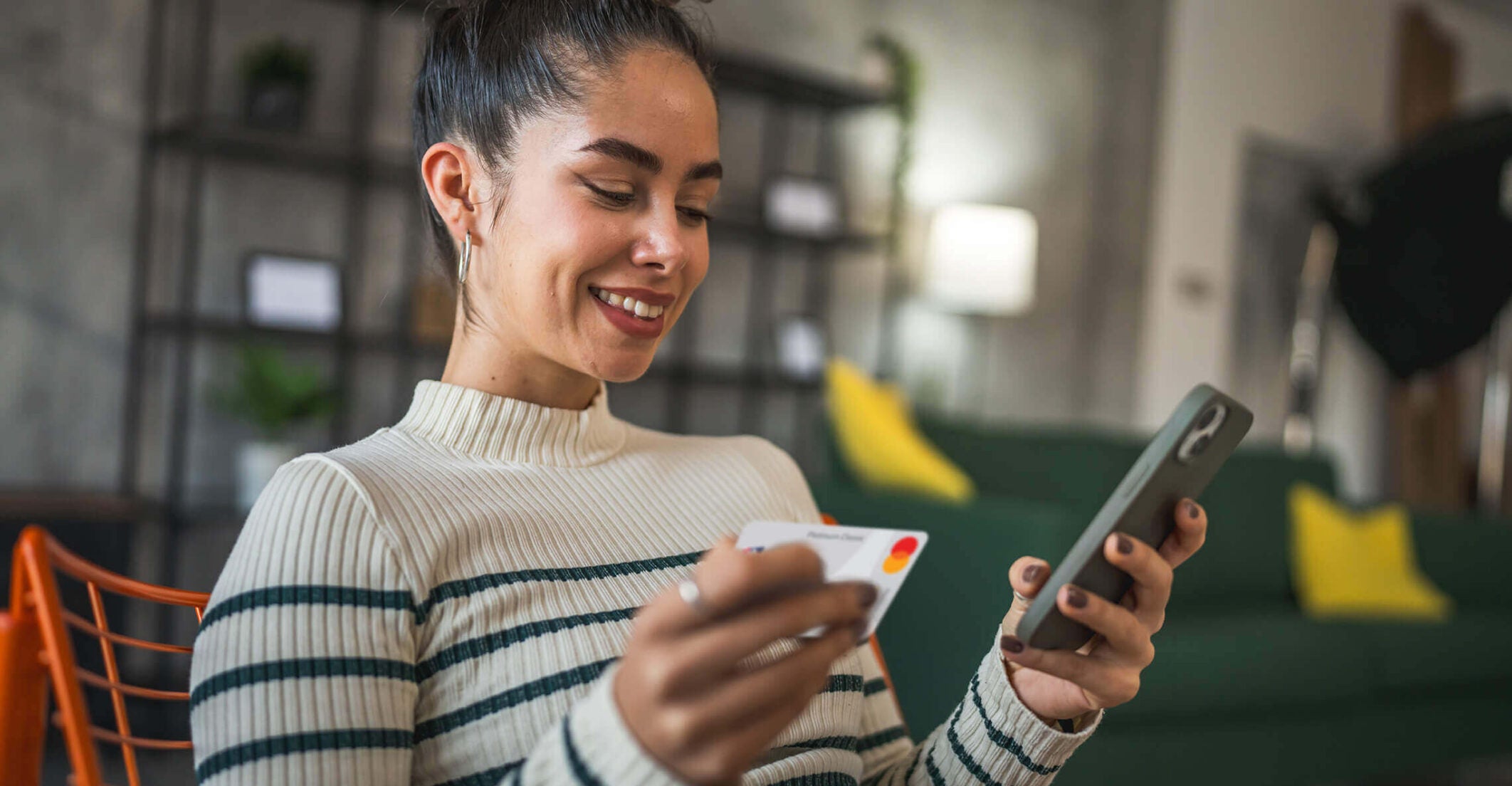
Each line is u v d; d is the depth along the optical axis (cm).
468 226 86
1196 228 550
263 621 69
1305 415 569
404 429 86
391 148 368
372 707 69
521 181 82
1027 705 81
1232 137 564
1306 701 278
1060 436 331
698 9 89
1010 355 538
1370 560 356
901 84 484
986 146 526
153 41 326
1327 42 609
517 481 84
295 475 76
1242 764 267
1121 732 243
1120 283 548
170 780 259
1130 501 63
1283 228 605
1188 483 65
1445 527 383
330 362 362
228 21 338
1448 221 531
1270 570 354
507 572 78
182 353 330
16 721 65
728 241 460
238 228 343
